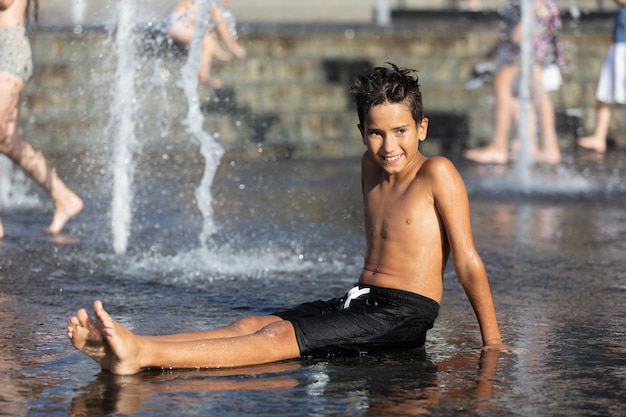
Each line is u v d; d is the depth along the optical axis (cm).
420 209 859
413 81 856
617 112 2822
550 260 1321
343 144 2581
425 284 859
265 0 4028
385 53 2864
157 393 748
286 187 2003
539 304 1062
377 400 736
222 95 2616
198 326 966
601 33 2911
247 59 2720
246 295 1106
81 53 2550
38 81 2519
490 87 2800
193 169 2223
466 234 857
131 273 1223
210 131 2517
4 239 1440
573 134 2803
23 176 2017
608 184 2130
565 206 1841
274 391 754
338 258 1332
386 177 884
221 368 808
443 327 959
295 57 2805
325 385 769
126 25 1653
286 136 2584
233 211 1714
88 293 1110
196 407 719
